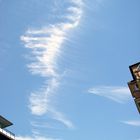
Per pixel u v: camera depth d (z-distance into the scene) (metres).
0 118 47.88
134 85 44.34
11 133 45.78
